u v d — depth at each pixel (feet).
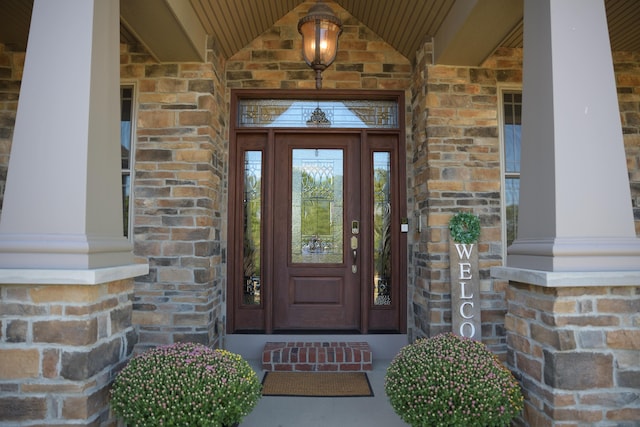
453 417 6.45
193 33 10.82
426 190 12.12
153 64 11.98
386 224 13.91
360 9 13.03
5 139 12.25
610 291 6.63
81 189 6.46
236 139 13.67
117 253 7.22
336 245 13.87
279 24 13.58
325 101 13.93
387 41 13.61
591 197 6.79
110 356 6.81
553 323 6.56
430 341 7.95
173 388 6.31
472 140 12.10
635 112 12.87
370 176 13.82
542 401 6.81
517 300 7.67
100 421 6.49
